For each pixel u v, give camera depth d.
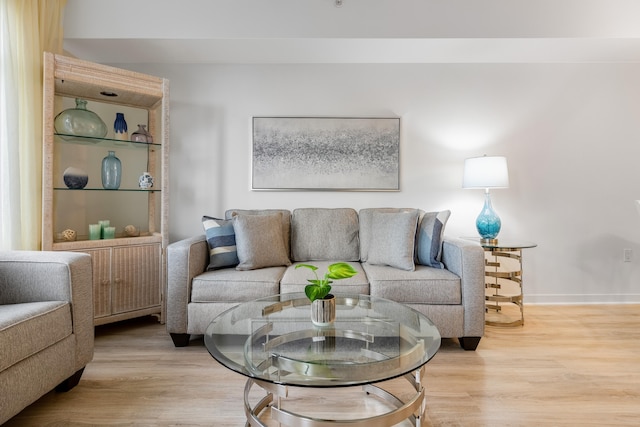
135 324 2.44
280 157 2.87
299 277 2.06
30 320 1.26
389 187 2.86
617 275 2.87
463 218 2.88
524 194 2.87
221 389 1.59
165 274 2.41
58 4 2.28
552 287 2.88
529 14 2.40
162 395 1.53
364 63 2.86
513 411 1.42
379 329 1.35
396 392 1.57
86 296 1.57
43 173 2.03
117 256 2.26
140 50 2.59
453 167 2.87
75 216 2.68
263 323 1.41
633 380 1.66
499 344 2.08
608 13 2.39
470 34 2.41
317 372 1.05
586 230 2.87
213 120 2.88
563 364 1.83
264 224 2.34
